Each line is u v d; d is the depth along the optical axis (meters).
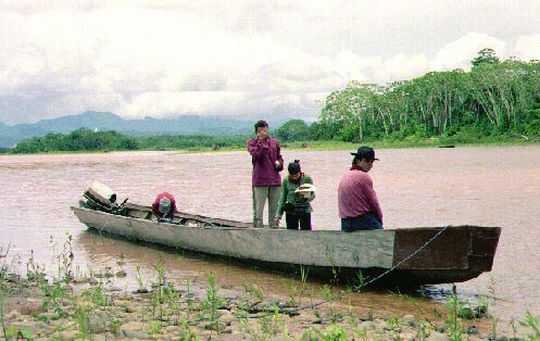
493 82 95.62
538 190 20.58
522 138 81.44
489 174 28.09
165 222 12.13
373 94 120.12
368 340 5.68
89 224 14.39
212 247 10.59
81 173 42.91
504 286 8.29
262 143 10.52
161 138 193.75
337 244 8.40
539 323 6.49
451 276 7.63
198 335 5.82
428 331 6.12
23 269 10.16
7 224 15.77
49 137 167.38
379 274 8.10
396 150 74.88
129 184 29.81
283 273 9.55
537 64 95.19
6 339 4.96
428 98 105.69
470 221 14.11
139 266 10.30
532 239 11.49
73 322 6.11
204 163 56.41
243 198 21.16
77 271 9.86
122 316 6.66
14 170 50.41
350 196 8.33
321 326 6.35
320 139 130.88
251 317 6.75
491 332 6.27
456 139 86.75
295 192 9.76
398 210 16.61
